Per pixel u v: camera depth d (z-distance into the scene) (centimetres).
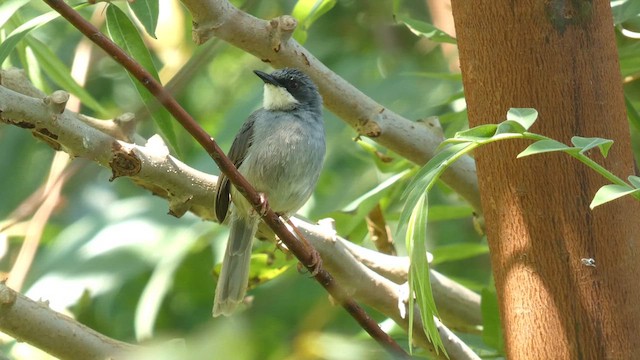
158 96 640
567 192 579
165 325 1288
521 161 588
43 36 1446
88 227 1213
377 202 959
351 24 1512
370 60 1454
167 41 1362
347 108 855
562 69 596
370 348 717
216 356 481
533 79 600
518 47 604
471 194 876
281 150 1072
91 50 1330
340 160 1350
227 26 794
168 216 1203
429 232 1402
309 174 1099
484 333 869
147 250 1172
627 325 569
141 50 773
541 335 571
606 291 569
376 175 1317
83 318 1252
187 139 1430
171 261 1148
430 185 543
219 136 1333
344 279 830
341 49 1485
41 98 765
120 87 1501
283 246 919
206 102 1539
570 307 569
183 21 1373
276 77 1118
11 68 846
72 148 740
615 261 574
